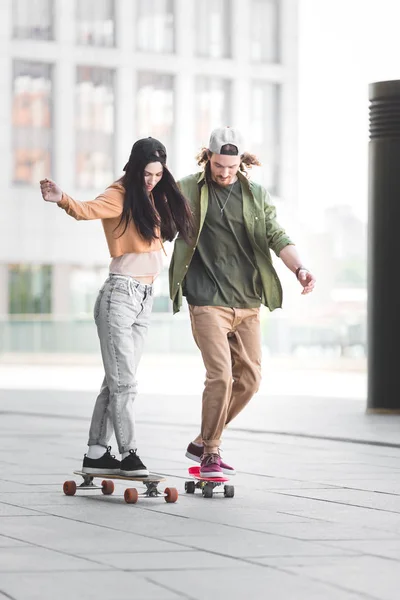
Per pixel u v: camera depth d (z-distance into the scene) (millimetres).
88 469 14664
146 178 14555
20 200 108562
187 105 112375
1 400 35531
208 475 14469
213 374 14852
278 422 26531
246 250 15125
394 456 19469
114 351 14570
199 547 10812
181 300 15156
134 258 14680
